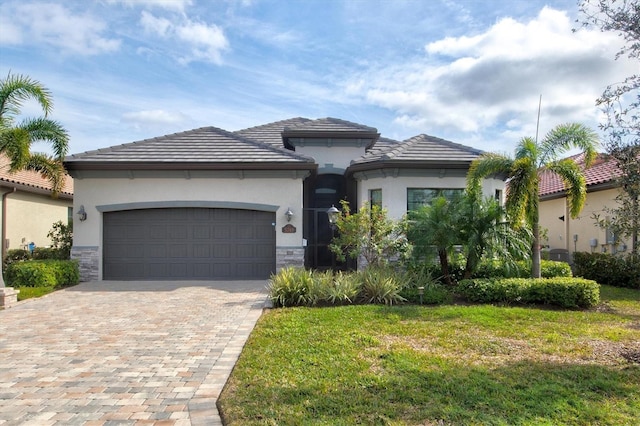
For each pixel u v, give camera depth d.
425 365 6.17
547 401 4.89
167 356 6.78
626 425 4.34
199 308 10.47
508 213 11.58
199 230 15.59
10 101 12.52
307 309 10.05
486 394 5.10
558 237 20.69
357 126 19.50
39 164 14.53
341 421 4.45
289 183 15.49
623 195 6.37
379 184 15.89
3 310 10.38
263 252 15.63
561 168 11.86
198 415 4.70
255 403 4.91
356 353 6.72
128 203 15.35
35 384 5.63
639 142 6.02
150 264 15.51
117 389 5.45
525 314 9.40
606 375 5.72
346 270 17.28
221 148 16.12
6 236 17.67
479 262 12.08
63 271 13.84
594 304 10.49
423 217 12.20
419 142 16.78
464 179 15.50
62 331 8.38
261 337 7.69
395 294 10.86
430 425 4.37
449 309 9.83
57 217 21.52
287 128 19.34
